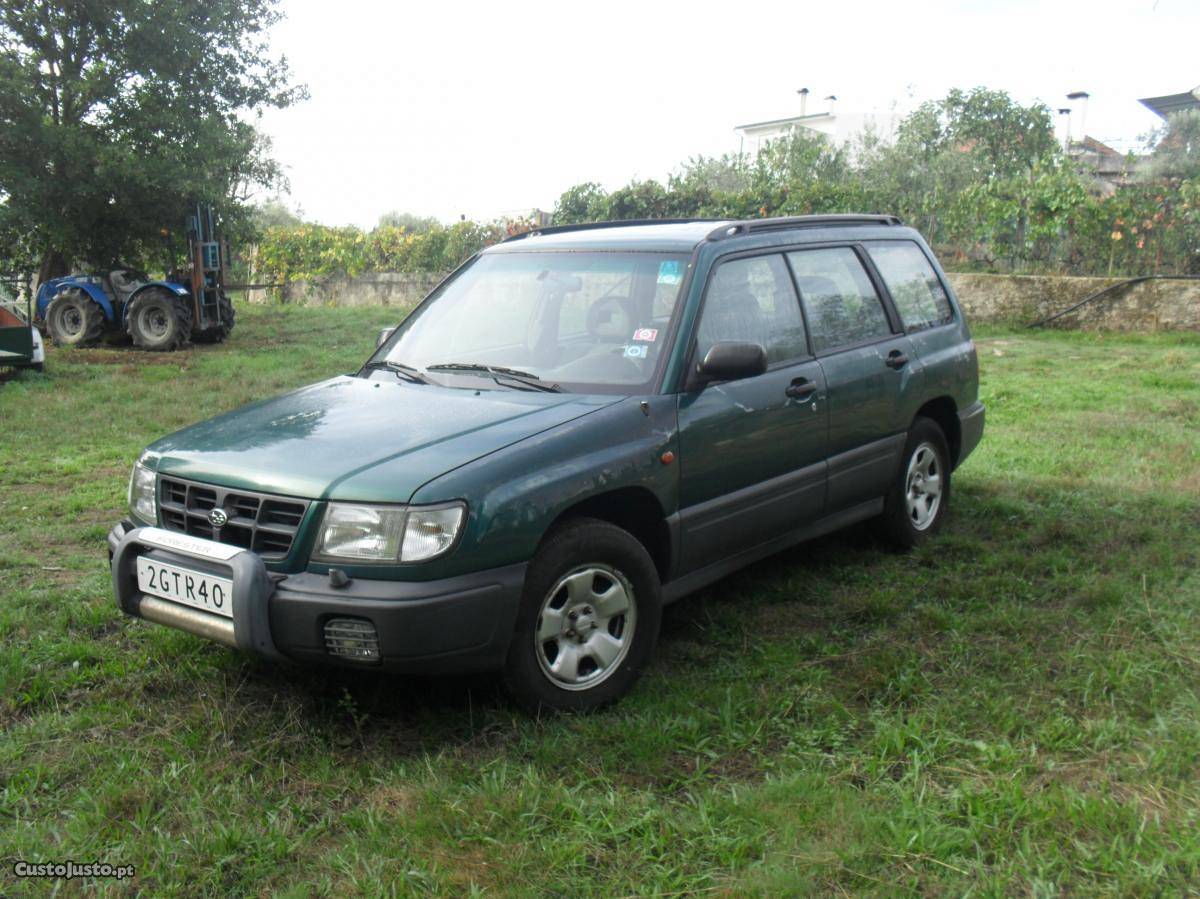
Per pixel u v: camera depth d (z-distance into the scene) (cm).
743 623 455
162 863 282
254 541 347
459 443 359
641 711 373
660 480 395
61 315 1614
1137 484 682
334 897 271
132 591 378
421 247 2630
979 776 320
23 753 342
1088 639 425
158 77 1714
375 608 324
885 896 264
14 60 1630
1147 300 1557
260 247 2858
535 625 356
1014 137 2822
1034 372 1209
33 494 686
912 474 561
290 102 1912
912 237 603
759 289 465
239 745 349
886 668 399
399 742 355
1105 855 272
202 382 1185
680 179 2152
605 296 446
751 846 286
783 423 454
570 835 293
